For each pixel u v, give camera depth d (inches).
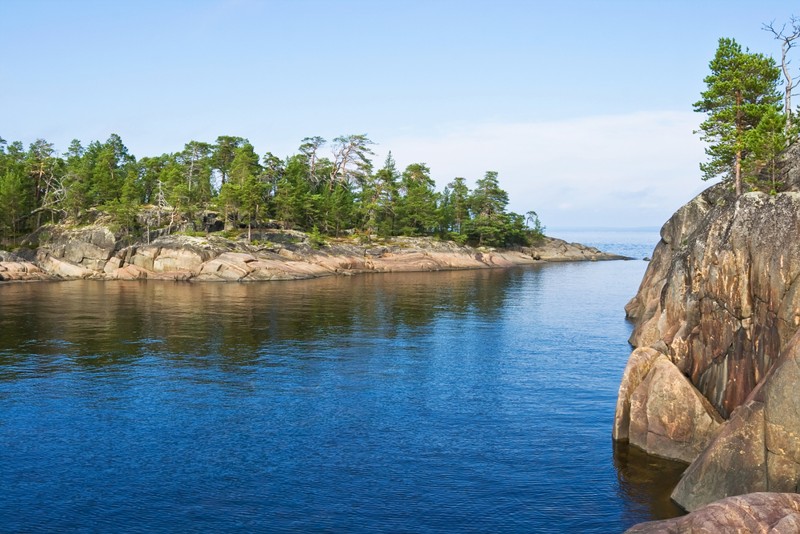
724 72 1854.1
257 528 736.3
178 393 1309.1
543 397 1290.6
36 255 4493.1
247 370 1517.0
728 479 737.0
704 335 1018.7
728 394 936.9
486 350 1785.2
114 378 1428.4
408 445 1007.6
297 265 4382.4
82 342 1840.6
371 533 722.8
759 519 565.0
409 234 6008.9
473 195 6845.5
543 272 5206.7
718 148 1844.2
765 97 1859.0
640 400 1005.2
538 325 2263.8
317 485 855.1
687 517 595.2
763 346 866.1
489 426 1101.1
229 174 5802.2
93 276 4192.9
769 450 706.2
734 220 956.6
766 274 866.1
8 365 1545.3
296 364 1585.9
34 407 1205.7
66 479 874.1
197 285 3688.5
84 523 748.6
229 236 4795.8
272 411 1189.7
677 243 1994.3
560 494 824.3
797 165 1497.3
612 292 3523.6
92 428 1087.6
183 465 924.0
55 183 5570.9
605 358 1680.6
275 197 5349.4
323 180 6422.2
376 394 1310.3
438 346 1840.6
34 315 2365.9
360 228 6018.7
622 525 739.4
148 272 4163.4
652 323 1567.4
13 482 863.7
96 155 6486.2
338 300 2945.4
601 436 1046.4
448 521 753.0
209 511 779.4
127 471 901.8
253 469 909.8
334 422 1124.5
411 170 6801.2
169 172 5782.5
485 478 876.6
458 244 6067.9
